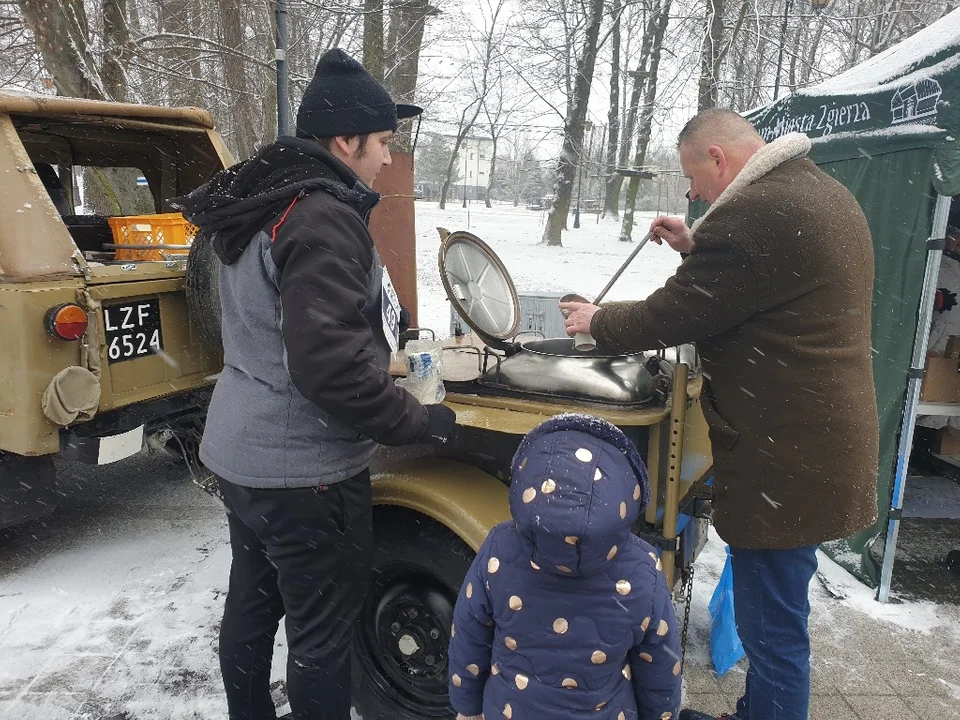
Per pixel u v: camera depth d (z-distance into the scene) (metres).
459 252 2.21
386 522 2.03
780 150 1.76
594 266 16.25
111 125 3.66
